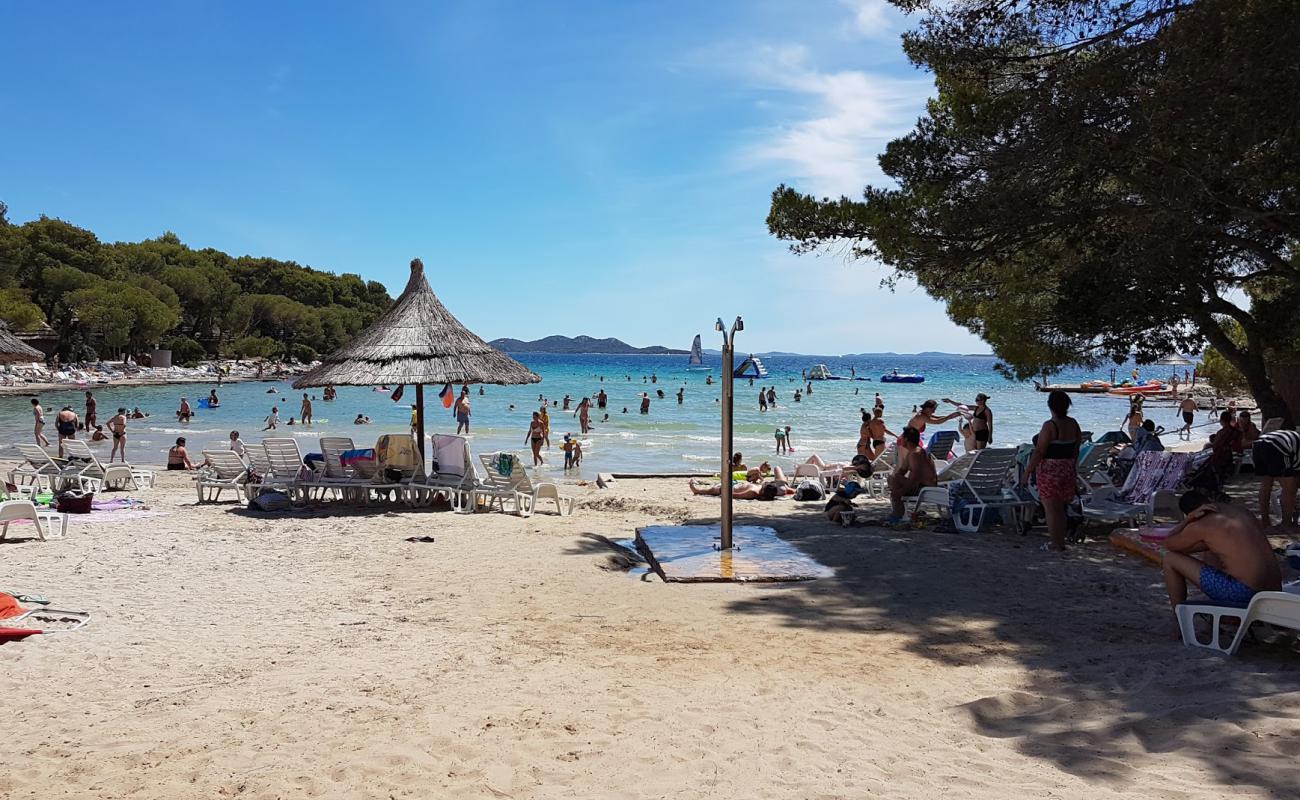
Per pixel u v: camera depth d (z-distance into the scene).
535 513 12.61
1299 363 16.02
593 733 3.96
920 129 11.81
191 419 36.69
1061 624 5.95
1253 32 8.02
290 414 39.84
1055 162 10.30
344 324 117.19
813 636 5.75
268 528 10.74
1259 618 4.77
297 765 3.60
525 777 3.48
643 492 15.44
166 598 7.14
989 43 10.80
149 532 10.41
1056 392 8.63
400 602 7.00
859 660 5.16
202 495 13.37
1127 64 9.48
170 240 120.19
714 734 3.94
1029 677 4.73
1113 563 8.02
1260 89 8.25
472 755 3.70
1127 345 13.43
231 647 5.64
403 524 11.07
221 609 6.77
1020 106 10.56
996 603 6.60
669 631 5.93
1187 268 11.46
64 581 7.73
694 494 14.96
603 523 11.57
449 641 5.73
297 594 7.31
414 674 4.93
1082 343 16.25
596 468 21.75
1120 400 50.88
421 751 3.74
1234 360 15.50
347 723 4.10
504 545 9.48
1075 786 3.24
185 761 3.66
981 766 3.51
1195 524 5.20
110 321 74.25
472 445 27.11
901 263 12.01
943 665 5.04
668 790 3.35
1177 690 4.26
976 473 9.85
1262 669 4.54
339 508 12.66
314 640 5.81
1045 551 8.59
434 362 13.11
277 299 106.69
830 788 3.34
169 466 19.17
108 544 9.56
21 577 7.87
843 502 11.08
